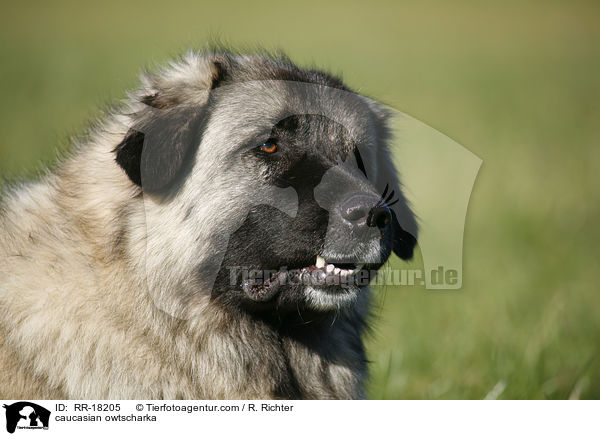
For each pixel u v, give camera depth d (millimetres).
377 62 33250
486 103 27391
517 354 9430
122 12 52156
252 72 6887
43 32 40375
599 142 22594
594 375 9211
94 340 6375
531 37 48438
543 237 14570
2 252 6656
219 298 6473
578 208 16234
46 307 6418
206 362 6539
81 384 6371
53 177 6961
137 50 33438
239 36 35531
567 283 12320
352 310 7184
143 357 6410
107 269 6391
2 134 19172
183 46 10719
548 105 27844
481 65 36594
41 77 27141
